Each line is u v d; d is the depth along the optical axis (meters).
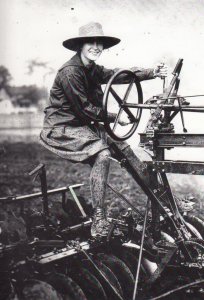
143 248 4.06
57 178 8.47
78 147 3.85
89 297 3.55
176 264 3.97
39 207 6.36
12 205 6.21
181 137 3.84
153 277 3.82
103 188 3.77
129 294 3.79
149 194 4.05
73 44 4.14
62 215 4.51
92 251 3.88
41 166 4.12
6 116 10.60
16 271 3.35
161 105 3.82
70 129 3.92
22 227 3.75
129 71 3.71
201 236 4.81
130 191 7.59
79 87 3.82
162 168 3.96
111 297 3.60
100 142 3.81
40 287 3.16
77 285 3.28
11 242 3.66
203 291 3.84
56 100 4.01
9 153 10.55
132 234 4.08
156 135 3.92
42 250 3.76
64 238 4.01
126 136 3.81
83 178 8.51
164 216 4.14
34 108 10.07
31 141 10.92
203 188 7.91
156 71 4.19
